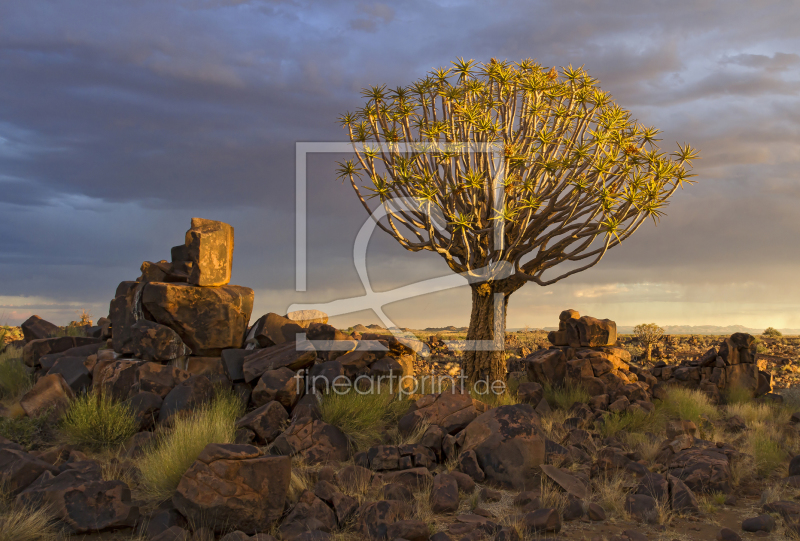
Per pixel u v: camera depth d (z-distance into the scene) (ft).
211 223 31.37
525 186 32.40
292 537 15.43
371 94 36.42
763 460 24.17
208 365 29.55
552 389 36.78
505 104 36.73
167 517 15.51
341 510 16.80
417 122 36.17
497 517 17.94
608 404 33.91
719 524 17.94
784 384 57.26
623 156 32.94
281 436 22.17
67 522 15.26
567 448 24.14
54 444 22.75
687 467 22.00
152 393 24.94
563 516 18.03
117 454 21.53
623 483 21.03
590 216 32.09
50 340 32.89
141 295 29.01
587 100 35.35
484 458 21.77
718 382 43.01
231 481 15.75
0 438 20.18
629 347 98.12
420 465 21.95
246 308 31.50
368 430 24.77
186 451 18.12
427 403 26.94
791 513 17.98
